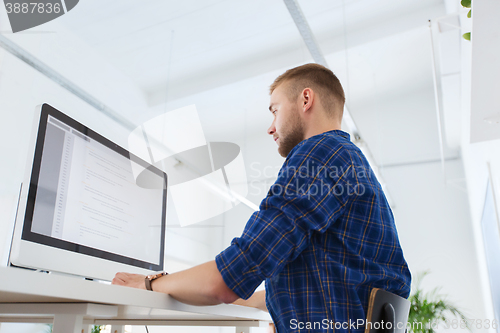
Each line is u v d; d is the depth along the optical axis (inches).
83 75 174.6
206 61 204.8
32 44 144.1
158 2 162.7
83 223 38.2
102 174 42.5
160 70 208.1
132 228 45.8
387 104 245.9
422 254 215.3
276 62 200.1
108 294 20.6
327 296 25.4
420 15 170.1
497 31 43.9
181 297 25.5
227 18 175.0
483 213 138.2
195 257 245.0
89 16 164.6
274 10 170.1
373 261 27.7
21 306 22.0
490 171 110.8
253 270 24.2
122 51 189.9
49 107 36.7
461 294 200.4
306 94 34.2
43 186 34.4
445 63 158.7
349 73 213.8
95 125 174.4
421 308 198.7
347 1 166.1
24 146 133.1
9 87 131.4
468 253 206.8
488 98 58.8
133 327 189.2
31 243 31.8
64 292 18.1
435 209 220.8
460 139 214.4
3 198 121.2
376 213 28.6
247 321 41.9
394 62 204.1
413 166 232.2
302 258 26.8
